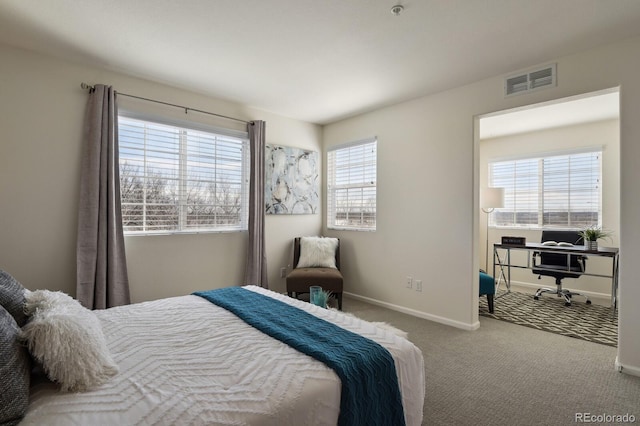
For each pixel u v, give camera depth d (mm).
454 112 3264
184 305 1987
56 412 949
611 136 4375
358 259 4242
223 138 3689
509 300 4289
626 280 2293
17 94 2496
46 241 2623
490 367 2379
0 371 885
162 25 2203
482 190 4832
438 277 3393
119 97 2951
